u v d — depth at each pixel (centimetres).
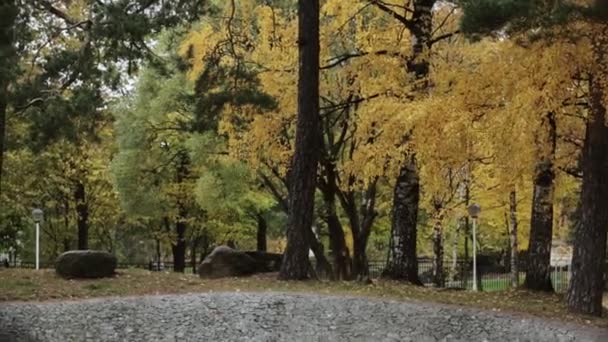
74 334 923
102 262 1362
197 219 2912
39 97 1257
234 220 2977
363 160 1395
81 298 1113
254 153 1686
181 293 1174
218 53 1656
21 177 2623
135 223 3203
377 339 962
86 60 1285
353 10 1561
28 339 889
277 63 1636
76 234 3694
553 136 1252
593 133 1161
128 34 1266
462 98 1105
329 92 1753
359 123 1398
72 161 2825
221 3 1777
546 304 1274
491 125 1050
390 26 1536
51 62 1278
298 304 1093
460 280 2906
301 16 1360
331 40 1622
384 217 2752
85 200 3131
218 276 1491
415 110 1136
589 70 1034
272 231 3441
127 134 2500
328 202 1970
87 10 1455
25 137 1697
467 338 981
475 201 2361
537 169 1416
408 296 1243
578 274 1199
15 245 3244
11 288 1164
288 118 1647
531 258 1538
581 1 932
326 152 1875
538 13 883
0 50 1133
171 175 2725
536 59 1019
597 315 1175
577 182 1959
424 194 1881
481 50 1287
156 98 2389
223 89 1695
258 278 1423
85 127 1420
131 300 1095
